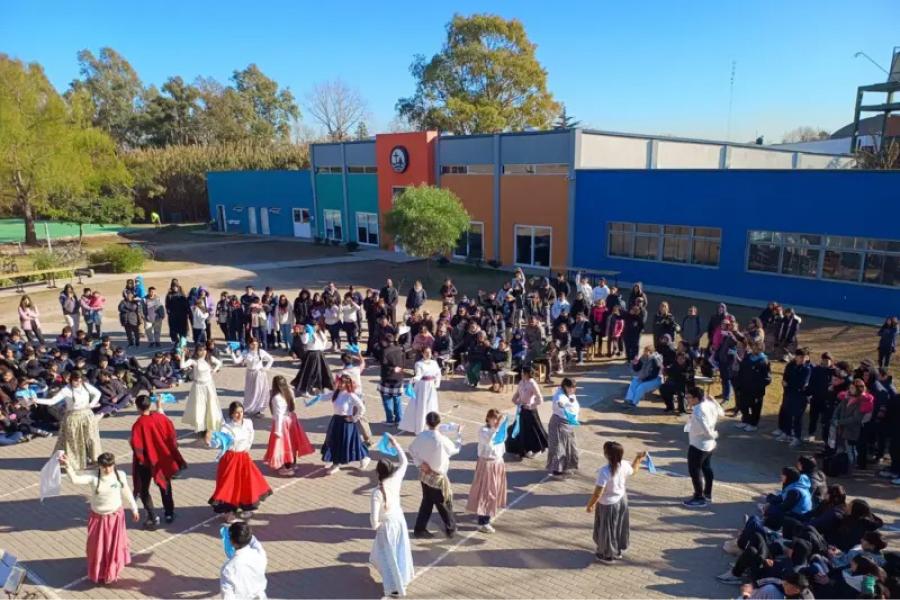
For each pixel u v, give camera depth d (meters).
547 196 27.62
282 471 9.15
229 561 5.26
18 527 7.88
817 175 19.97
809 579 5.88
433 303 22.44
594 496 6.89
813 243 20.47
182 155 58.16
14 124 35.97
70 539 7.60
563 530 7.71
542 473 9.31
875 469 9.38
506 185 29.17
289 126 91.69
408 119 53.53
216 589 6.57
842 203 19.56
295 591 6.47
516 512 8.15
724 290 22.81
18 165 37.41
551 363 14.09
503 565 6.96
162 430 7.73
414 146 32.66
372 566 6.79
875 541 6.11
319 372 12.55
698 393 8.17
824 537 6.79
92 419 9.27
